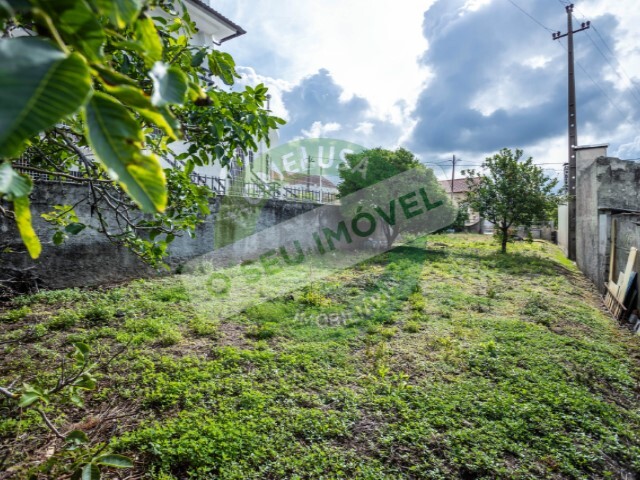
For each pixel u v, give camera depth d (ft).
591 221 33.47
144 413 10.80
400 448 9.88
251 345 16.24
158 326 17.20
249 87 7.16
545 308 22.44
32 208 21.06
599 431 10.67
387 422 11.00
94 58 1.77
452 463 9.30
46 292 20.77
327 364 14.56
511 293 26.07
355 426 10.79
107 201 7.55
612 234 25.40
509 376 13.83
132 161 1.83
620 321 21.26
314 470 8.88
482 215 47.62
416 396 12.25
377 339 17.21
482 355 15.55
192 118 6.64
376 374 14.02
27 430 9.59
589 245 34.01
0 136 1.12
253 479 8.48
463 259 38.06
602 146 40.63
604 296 27.09
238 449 9.25
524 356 15.46
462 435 10.25
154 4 2.26
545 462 9.50
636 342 18.08
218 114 6.63
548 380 13.52
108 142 1.78
